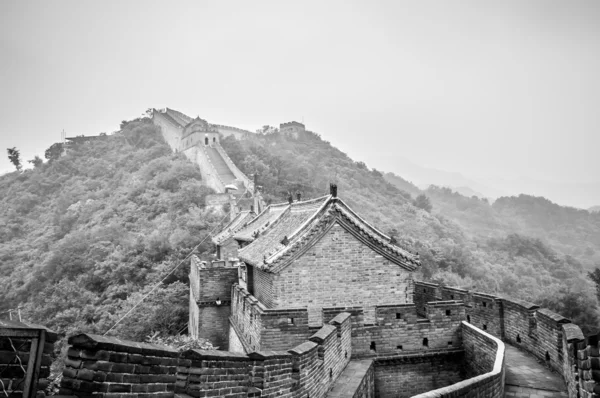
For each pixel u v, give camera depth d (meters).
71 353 5.84
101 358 5.80
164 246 60.31
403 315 19.44
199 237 61.41
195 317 33.44
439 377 19.23
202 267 30.72
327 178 127.94
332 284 21.33
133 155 131.38
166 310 44.81
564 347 14.73
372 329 19.16
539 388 14.55
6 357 4.70
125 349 6.11
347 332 18.19
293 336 18.14
